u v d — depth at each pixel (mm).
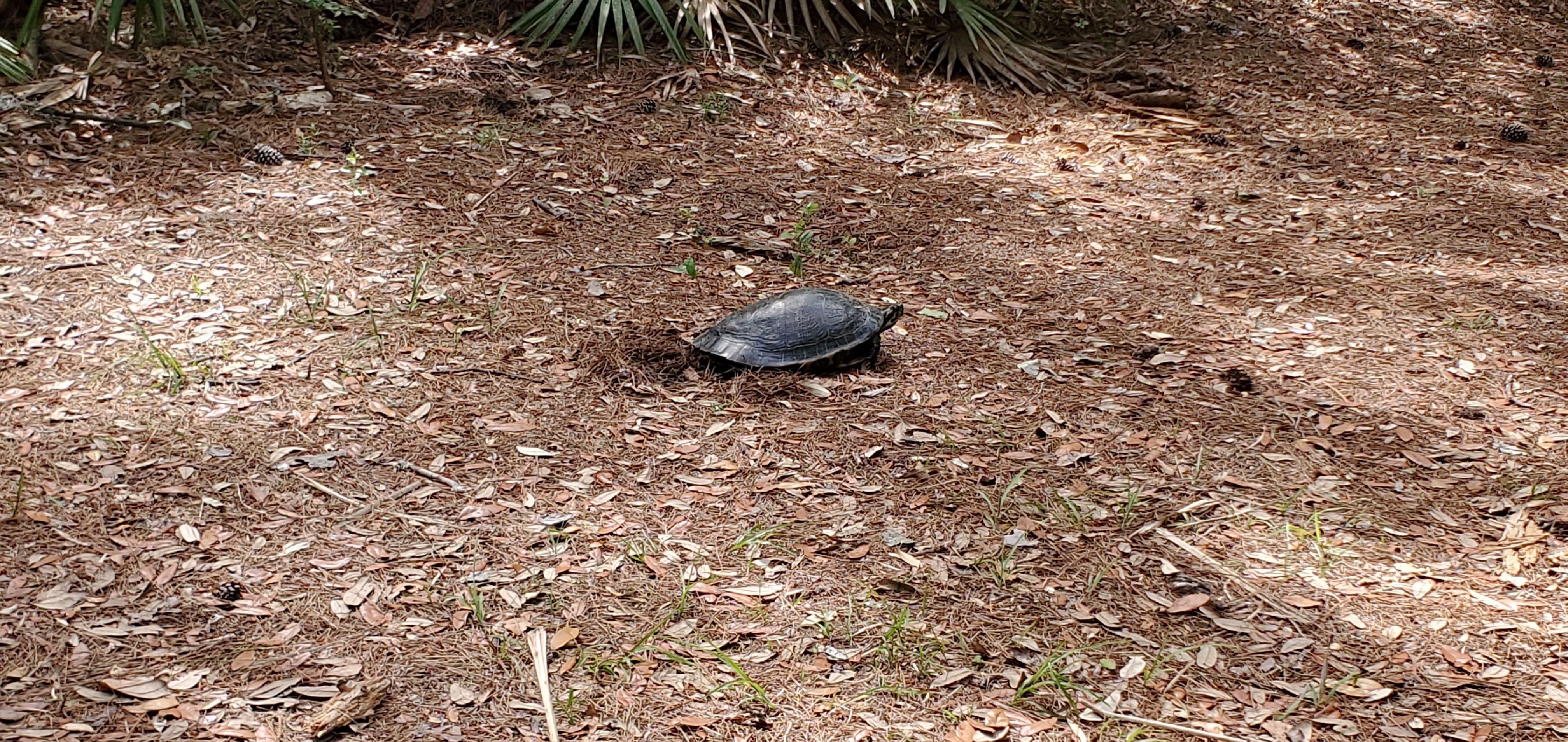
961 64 7961
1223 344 4789
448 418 4062
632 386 4309
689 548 3406
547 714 2672
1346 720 2758
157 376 4219
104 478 3602
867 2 7750
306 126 6438
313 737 2625
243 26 7410
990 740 2688
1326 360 4645
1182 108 7832
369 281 5070
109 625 2975
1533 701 2811
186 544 3320
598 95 7156
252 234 5406
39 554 3230
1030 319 5004
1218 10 9492
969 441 4016
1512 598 3199
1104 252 5746
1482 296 5258
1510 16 10258
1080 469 3857
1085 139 7277
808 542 3447
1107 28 9016
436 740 2645
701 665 2920
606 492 3666
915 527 3529
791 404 4238
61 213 5441
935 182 6566
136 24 6602
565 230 5676
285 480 3650
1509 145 7578
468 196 5918
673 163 6484
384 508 3545
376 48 7441
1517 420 4180
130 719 2656
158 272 5020
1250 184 6730
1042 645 3033
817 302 4484
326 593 3143
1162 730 2732
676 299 5062
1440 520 3578
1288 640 3055
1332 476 3824
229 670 2838
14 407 3959
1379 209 6406
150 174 5855
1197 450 3971
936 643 3021
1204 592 3252
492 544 3393
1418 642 3033
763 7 7969
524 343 4621
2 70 6344
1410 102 8320
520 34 7699
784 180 6410
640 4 7742
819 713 2770
